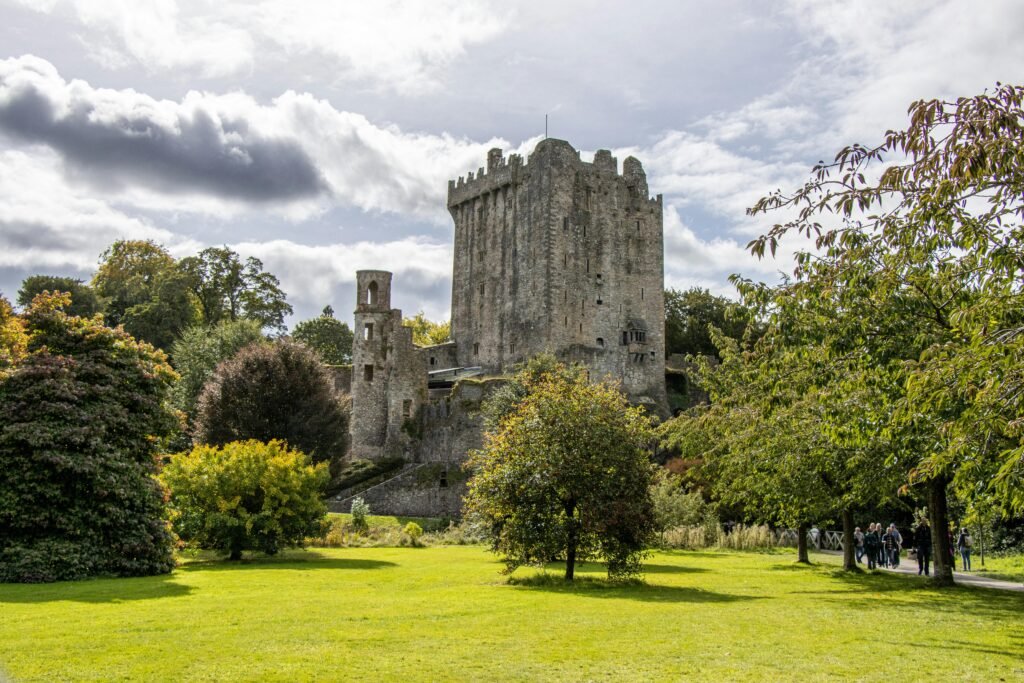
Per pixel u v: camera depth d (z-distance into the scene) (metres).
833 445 29.61
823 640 17.14
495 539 30.83
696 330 120.50
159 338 98.12
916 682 13.34
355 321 90.88
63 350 30.72
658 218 111.50
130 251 116.88
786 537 62.12
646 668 14.20
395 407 88.94
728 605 22.97
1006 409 15.33
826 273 20.64
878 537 41.69
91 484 28.05
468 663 14.43
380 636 16.97
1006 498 16.95
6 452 27.17
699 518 58.09
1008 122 14.68
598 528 28.23
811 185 17.19
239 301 113.88
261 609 20.81
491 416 69.69
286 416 68.31
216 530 37.69
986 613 21.66
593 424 29.36
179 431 32.91
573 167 105.81
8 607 20.70
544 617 19.84
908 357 21.28
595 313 105.56
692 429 43.91
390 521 65.31
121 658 14.50
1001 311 15.65
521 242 107.38
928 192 16.41
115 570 28.86
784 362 23.59
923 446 23.17
